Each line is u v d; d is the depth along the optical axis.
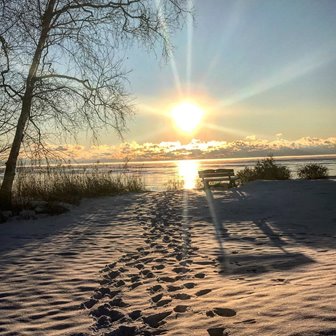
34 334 3.90
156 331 3.65
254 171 26.41
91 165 20.20
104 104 15.10
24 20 13.52
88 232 10.18
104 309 4.52
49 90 13.88
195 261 6.65
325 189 17.11
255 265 6.08
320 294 3.95
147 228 10.51
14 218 12.58
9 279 5.96
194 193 19.27
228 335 3.26
